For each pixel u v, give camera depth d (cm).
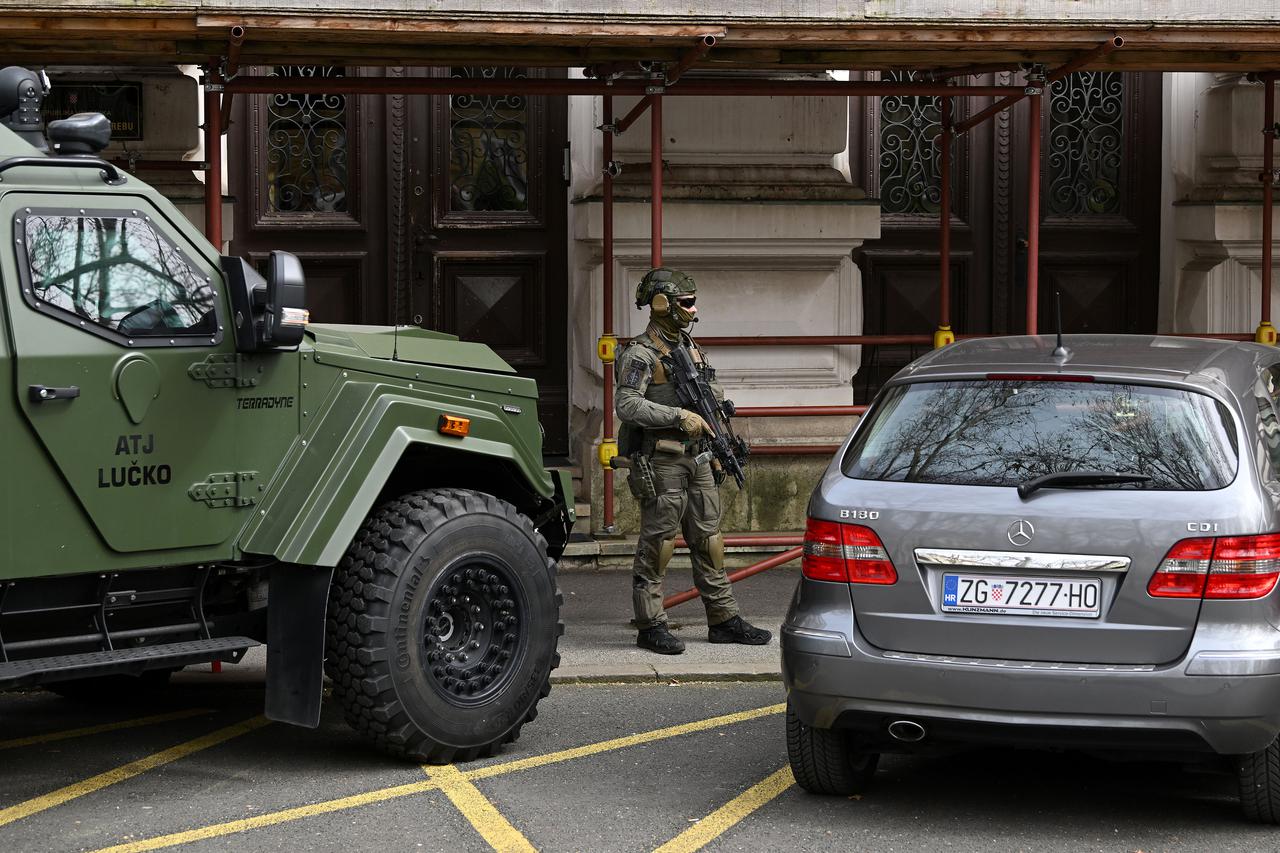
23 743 618
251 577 598
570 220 1080
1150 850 487
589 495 1039
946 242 1015
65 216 520
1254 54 863
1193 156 1141
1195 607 468
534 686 601
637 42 748
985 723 477
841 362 1063
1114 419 502
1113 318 1159
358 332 637
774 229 1031
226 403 548
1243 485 479
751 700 689
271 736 629
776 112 1047
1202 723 463
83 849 488
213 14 681
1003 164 1137
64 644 530
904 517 492
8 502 505
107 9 671
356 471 561
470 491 596
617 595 908
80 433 517
